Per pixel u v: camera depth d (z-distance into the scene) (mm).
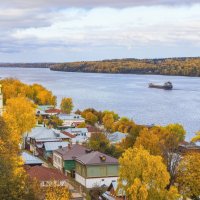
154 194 66375
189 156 81188
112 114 192625
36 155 116688
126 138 126125
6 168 51344
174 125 147750
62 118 178250
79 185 89062
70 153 99312
